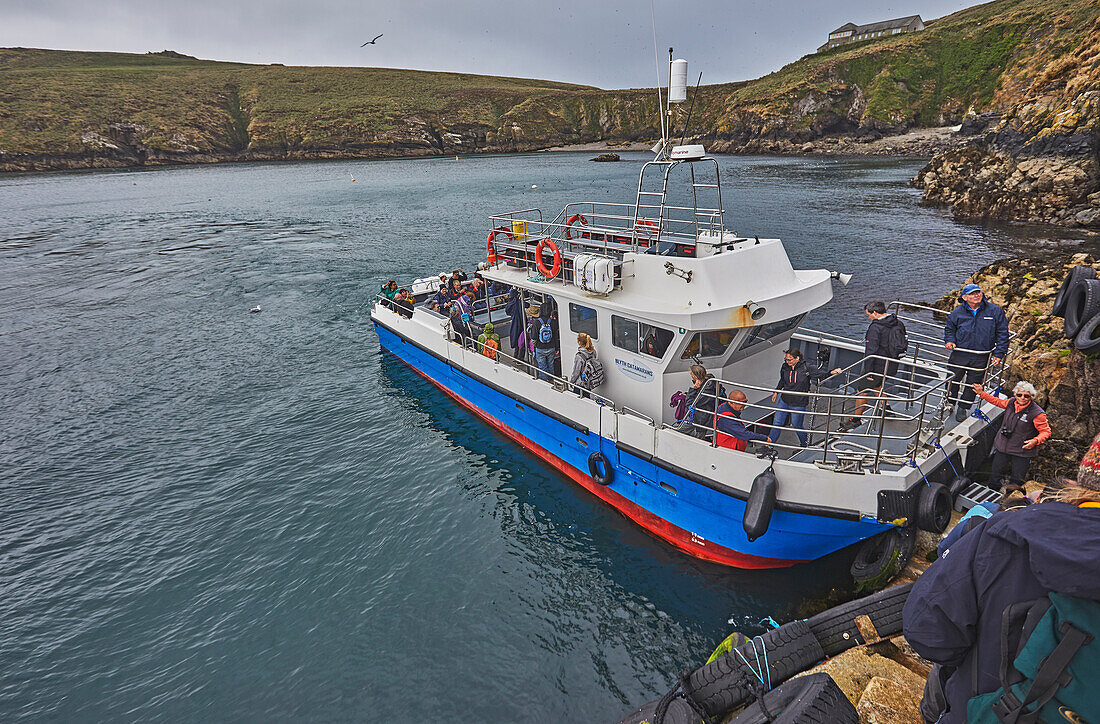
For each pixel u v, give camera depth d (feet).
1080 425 34.94
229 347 75.61
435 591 34.24
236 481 46.42
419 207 202.59
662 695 27.14
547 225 43.55
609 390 38.04
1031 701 7.51
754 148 442.91
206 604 34.40
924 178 188.34
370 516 41.29
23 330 84.53
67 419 58.03
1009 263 60.54
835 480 27.71
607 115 600.39
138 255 134.41
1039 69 278.67
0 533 41.55
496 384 46.73
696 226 34.42
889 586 27.96
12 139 423.23
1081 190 125.08
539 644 30.30
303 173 376.68
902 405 33.76
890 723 18.33
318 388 62.28
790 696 18.39
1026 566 7.54
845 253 110.93
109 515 43.09
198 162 495.82
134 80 572.10
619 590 33.24
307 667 29.84
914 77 399.65
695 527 33.73
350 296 96.89
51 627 33.32
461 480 44.50
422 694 28.04
